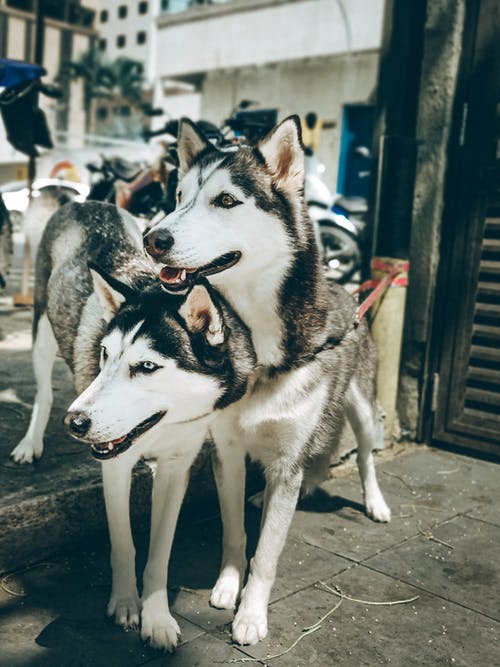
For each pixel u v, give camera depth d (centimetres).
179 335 198
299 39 2425
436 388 434
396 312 423
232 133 542
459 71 413
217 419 241
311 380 242
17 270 944
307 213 243
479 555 299
